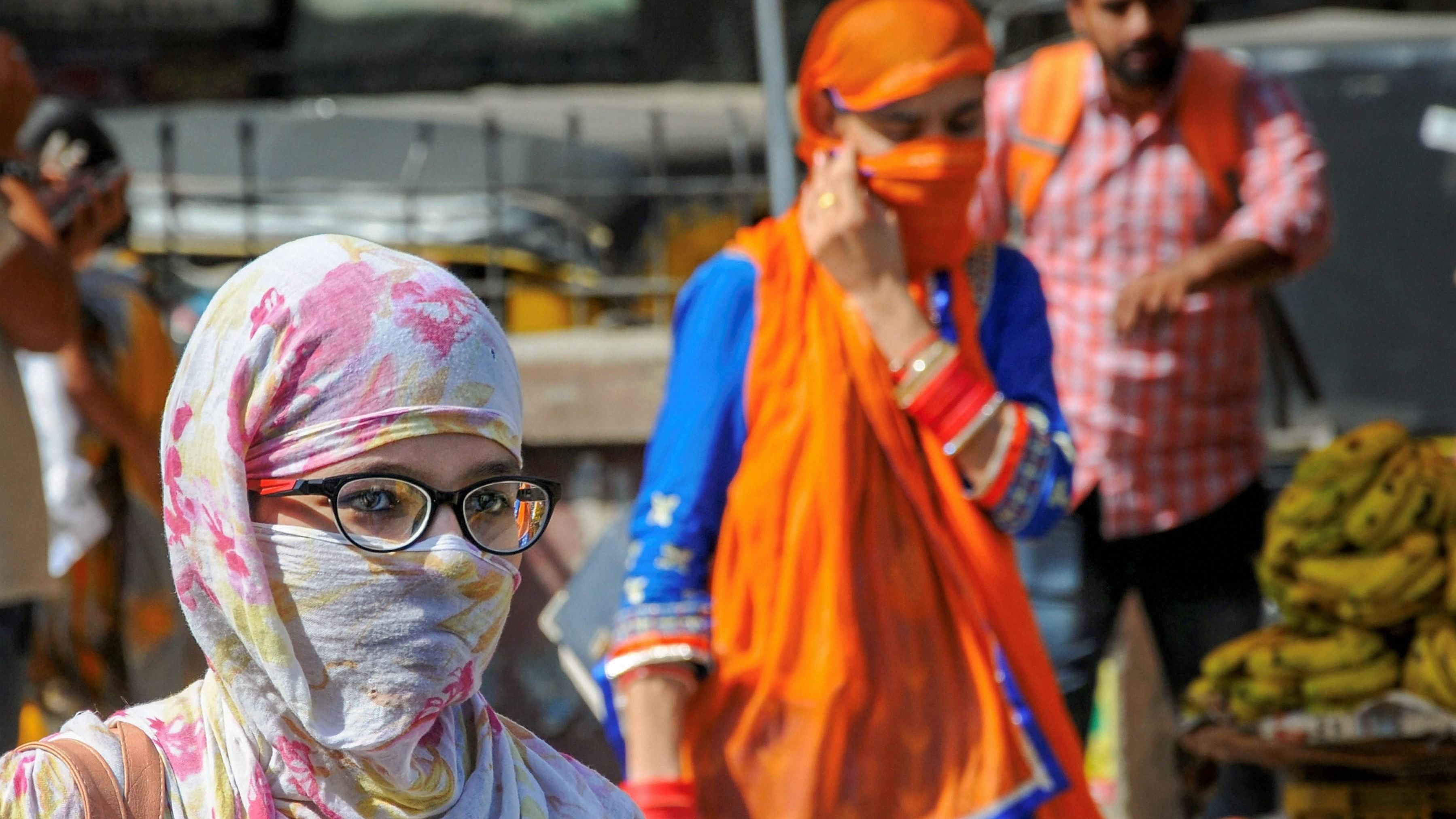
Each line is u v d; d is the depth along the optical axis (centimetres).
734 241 456
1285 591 532
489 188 890
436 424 225
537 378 735
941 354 425
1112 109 653
